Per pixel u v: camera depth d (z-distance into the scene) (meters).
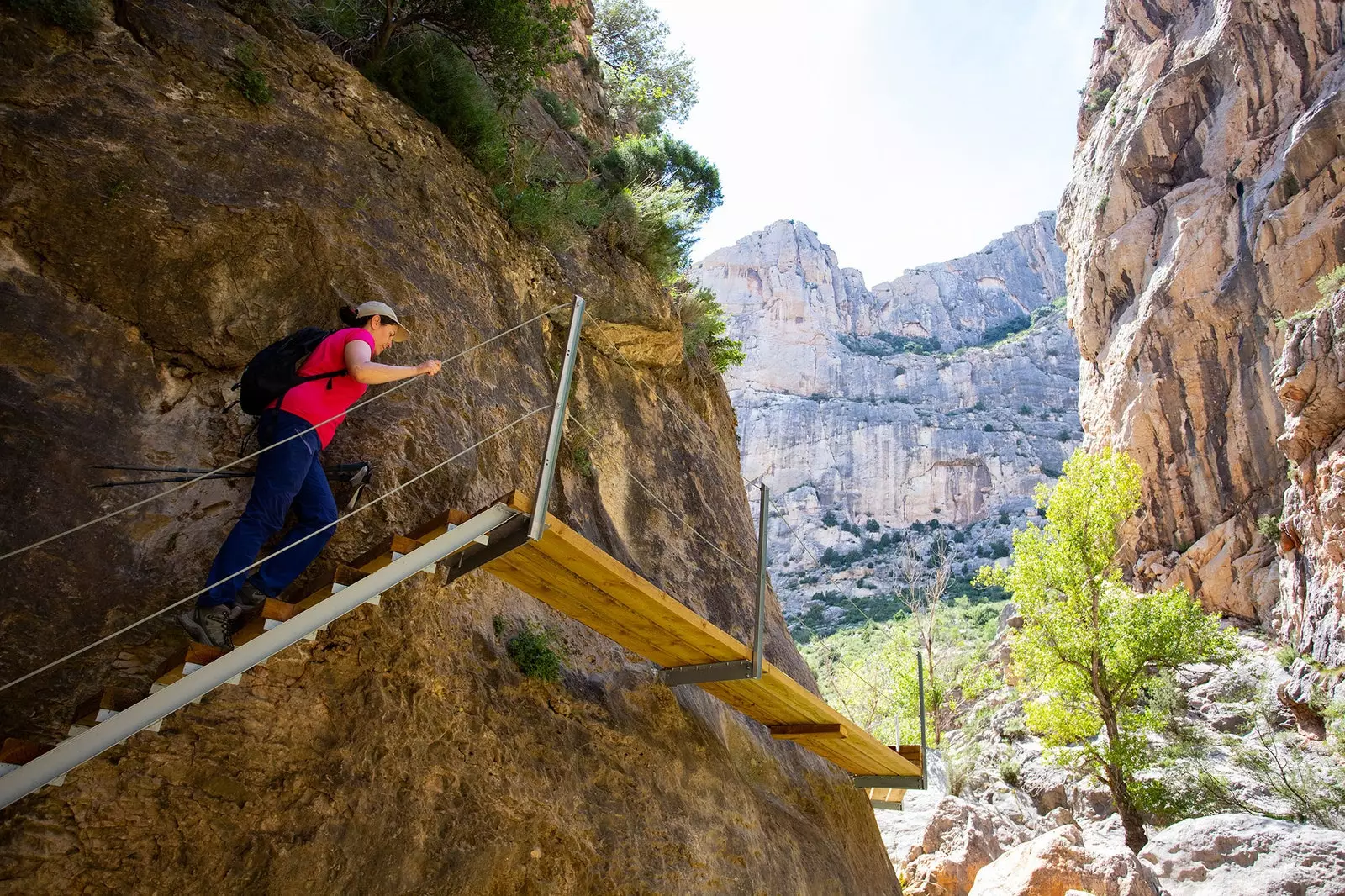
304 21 7.77
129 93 5.68
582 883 5.12
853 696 33.56
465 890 4.48
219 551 4.20
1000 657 39.34
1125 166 49.19
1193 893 12.38
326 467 4.83
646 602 5.65
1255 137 43.88
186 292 5.25
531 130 12.11
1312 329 34.09
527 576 5.61
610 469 8.66
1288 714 29.06
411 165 7.44
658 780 6.23
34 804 3.45
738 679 6.66
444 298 6.80
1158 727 23.97
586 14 21.22
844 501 100.75
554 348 8.67
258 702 4.20
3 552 3.99
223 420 5.07
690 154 17.72
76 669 3.92
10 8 5.44
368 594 4.04
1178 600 25.12
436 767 4.72
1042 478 98.19
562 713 5.86
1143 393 42.44
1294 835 12.46
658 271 11.23
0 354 4.45
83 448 4.48
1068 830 11.56
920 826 16.20
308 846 4.02
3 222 4.79
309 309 5.73
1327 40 42.66
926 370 116.50
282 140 6.37
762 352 120.75
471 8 8.95
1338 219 37.81
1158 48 52.16
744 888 6.34
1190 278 42.25
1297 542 34.22
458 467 5.85
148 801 3.71
